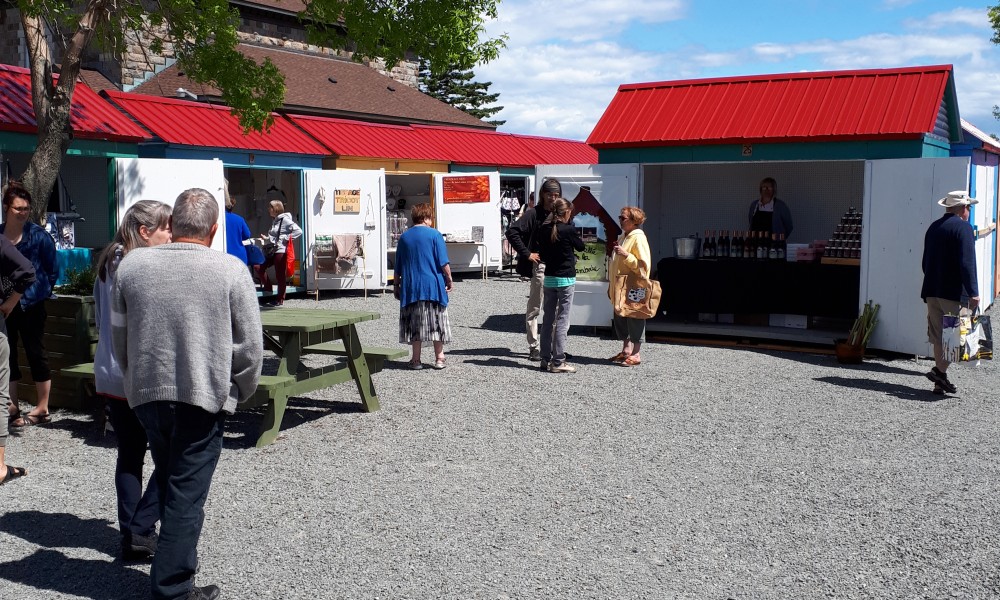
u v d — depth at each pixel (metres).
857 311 11.41
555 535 4.95
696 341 11.95
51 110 9.69
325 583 4.30
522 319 14.11
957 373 9.98
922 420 7.74
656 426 7.42
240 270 4.04
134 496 4.56
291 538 4.87
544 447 6.75
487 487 5.78
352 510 5.32
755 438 7.07
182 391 3.90
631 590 4.25
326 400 8.33
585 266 12.41
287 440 6.91
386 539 4.87
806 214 13.31
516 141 25.47
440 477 5.99
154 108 15.45
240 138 16.14
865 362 10.65
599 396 8.55
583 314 12.44
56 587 4.26
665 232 14.39
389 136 20.66
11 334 7.20
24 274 6.06
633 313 10.00
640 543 4.84
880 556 4.69
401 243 9.77
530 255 10.20
